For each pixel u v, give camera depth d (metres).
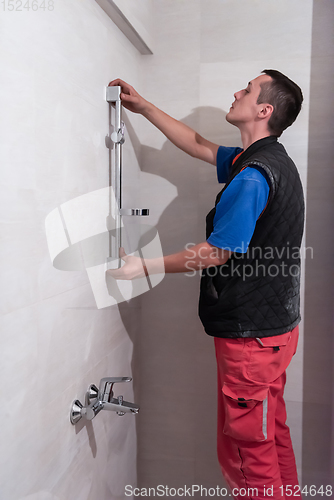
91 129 0.89
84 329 0.89
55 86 0.72
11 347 0.61
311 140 1.21
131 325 1.22
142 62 1.26
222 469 1.10
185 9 1.23
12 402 0.62
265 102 1.02
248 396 1.00
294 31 1.19
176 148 1.25
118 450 1.17
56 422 0.77
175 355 1.30
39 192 0.68
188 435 1.32
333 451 1.26
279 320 1.00
